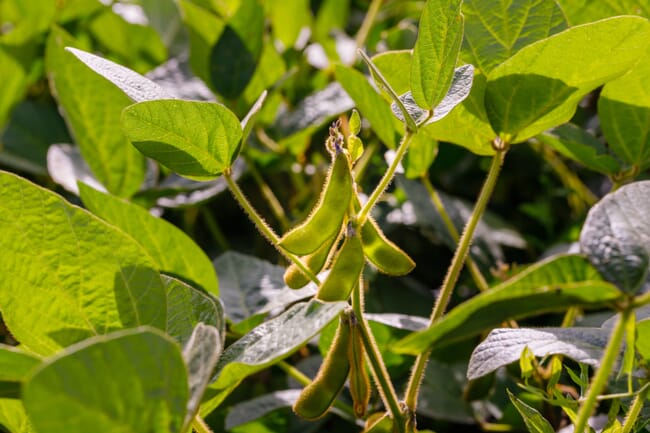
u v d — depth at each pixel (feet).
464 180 3.92
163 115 2.29
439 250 3.58
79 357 1.85
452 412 2.99
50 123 3.95
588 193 3.58
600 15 2.91
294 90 3.93
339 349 2.26
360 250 2.22
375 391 2.90
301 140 3.43
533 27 2.55
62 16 4.14
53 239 2.24
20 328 2.25
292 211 3.72
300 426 3.05
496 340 2.33
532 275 1.98
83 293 2.25
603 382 2.03
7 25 4.75
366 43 4.29
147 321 2.25
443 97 2.29
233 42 3.35
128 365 1.89
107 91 3.13
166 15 4.64
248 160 3.38
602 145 2.80
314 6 4.33
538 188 3.90
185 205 3.27
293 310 2.13
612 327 2.34
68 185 3.35
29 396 1.82
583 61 2.38
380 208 3.55
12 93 4.14
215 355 1.97
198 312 2.29
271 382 3.26
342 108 3.33
